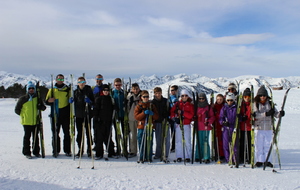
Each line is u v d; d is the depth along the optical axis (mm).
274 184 4625
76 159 6465
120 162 6250
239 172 5398
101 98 6527
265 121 5844
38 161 6199
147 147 6238
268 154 5547
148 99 6234
